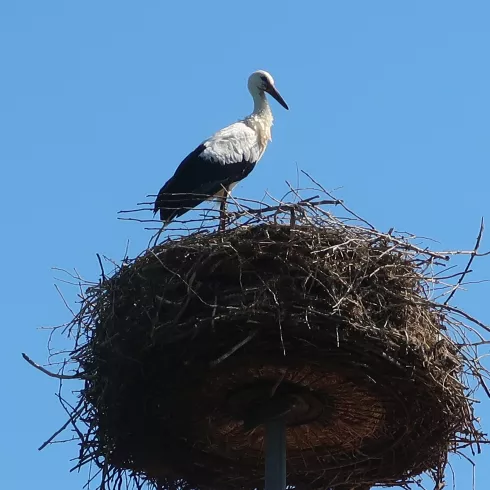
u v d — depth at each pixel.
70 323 13.70
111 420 13.34
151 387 13.26
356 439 14.25
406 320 12.94
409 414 13.48
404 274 13.14
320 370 13.11
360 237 13.26
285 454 13.57
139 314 12.98
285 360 12.93
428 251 13.39
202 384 13.27
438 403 13.18
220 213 13.83
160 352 12.81
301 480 14.69
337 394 13.58
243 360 12.91
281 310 12.38
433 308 13.34
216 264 12.84
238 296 12.59
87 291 13.78
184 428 13.97
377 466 14.44
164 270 13.16
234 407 13.72
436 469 14.02
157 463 14.11
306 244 12.88
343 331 12.47
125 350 12.94
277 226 13.11
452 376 13.19
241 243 12.94
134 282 13.34
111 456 13.72
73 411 13.38
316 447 14.48
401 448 14.08
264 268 12.91
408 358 12.81
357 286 12.77
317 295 12.63
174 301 12.83
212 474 14.59
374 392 13.34
